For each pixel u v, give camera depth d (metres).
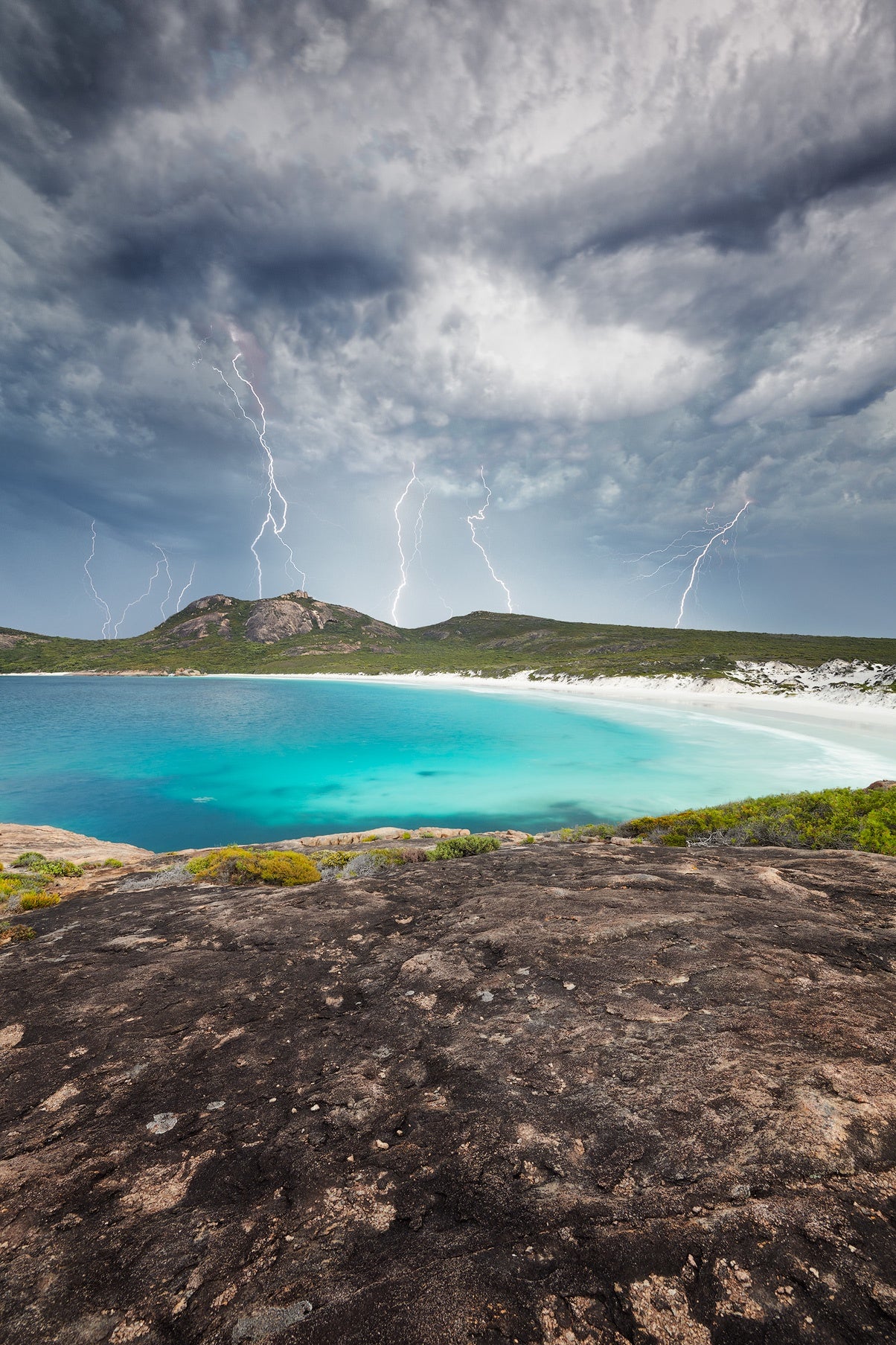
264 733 59.84
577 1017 4.22
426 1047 4.05
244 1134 3.27
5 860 15.65
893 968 4.74
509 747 50.06
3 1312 2.28
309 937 6.50
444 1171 2.85
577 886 7.70
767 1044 3.62
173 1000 5.12
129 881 12.45
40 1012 5.02
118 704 88.25
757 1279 2.12
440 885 8.37
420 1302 2.17
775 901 6.60
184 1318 2.21
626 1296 2.11
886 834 11.62
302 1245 2.49
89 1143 3.28
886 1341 1.85
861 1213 2.36
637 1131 2.96
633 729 57.44
